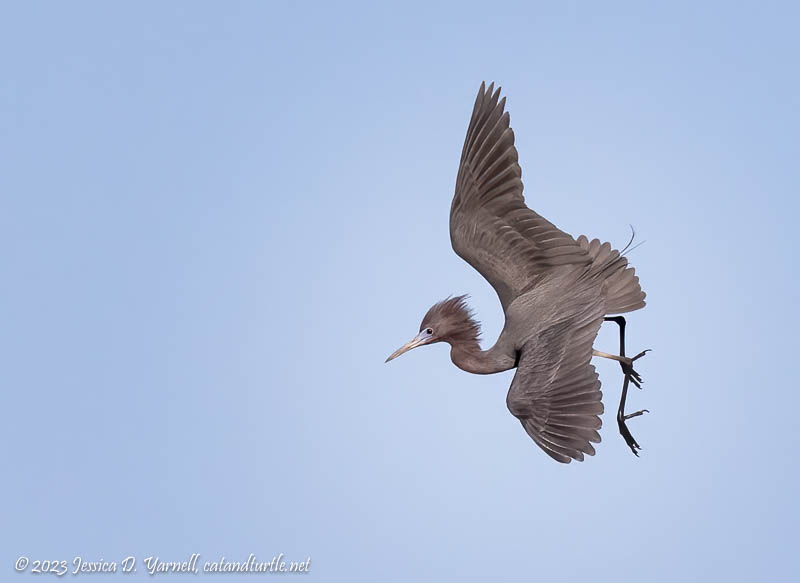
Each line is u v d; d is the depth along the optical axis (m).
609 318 15.52
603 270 14.08
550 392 12.84
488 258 14.49
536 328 13.92
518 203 14.12
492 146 14.14
